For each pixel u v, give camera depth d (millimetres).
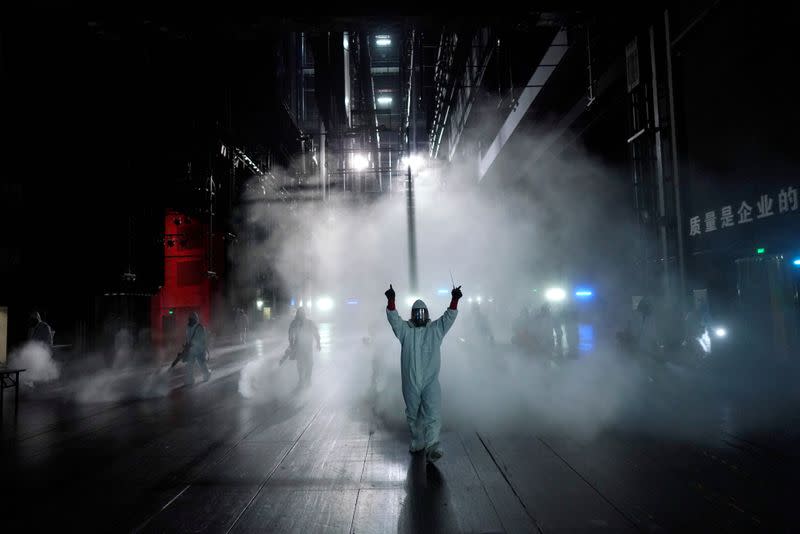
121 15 14758
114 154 18344
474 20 15844
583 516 4109
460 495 4645
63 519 4227
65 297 15703
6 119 13852
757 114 12578
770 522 3904
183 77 23938
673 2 15773
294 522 4117
